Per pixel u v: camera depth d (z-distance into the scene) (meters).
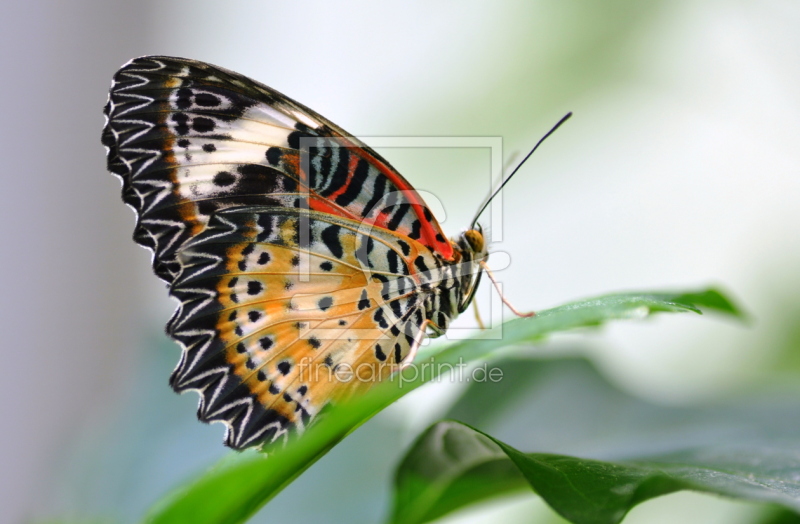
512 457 0.32
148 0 0.49
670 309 0.32
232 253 0.34
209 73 0.34
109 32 0.48
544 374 0.36
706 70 0.39
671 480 0.32
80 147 0.47
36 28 0.45
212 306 0.34
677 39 0.39
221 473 0.32
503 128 0.40
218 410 0.34
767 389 0.35
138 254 0.49
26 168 0.44
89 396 0.46
